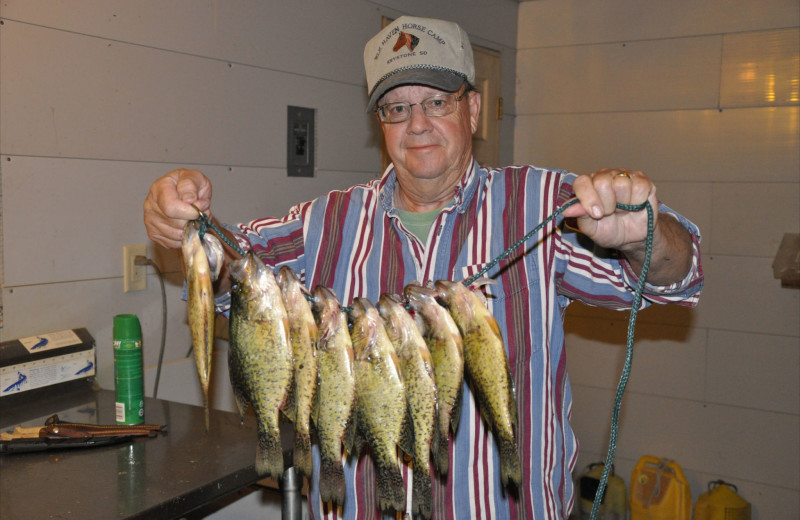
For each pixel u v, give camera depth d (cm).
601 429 370
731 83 332
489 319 106
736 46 329
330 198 163
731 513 324
